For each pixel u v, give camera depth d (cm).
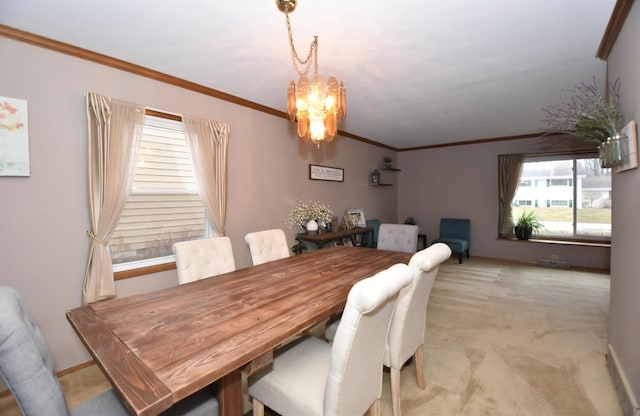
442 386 191
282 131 378
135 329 117
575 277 434
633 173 164
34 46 196
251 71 255
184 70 252
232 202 319
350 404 113
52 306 205
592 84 285
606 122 182
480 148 563
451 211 599
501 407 171
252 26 189
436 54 229
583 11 177
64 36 197
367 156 556
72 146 212
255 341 106
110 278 224
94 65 222
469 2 168
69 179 212
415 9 173
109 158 223
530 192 529
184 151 284
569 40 210
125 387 81
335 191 475
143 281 253
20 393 81
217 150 296
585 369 208
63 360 209
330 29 193
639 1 150
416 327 173
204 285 172
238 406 120
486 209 562
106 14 175
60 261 208
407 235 324
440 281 423
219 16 178
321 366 137
